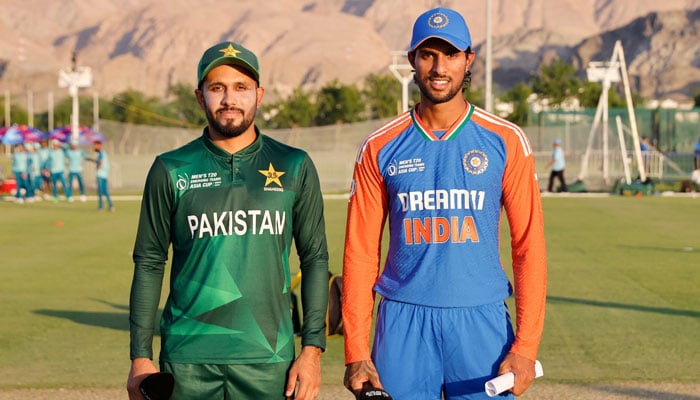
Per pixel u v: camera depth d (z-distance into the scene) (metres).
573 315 9.16
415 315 3.89
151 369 3.76
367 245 4.01
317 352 3.80
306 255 3.90
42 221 20.17
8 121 96.81
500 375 3.77
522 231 3.89
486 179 3.87
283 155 3.84
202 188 3.74
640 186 28.36
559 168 29.30
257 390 3.74
